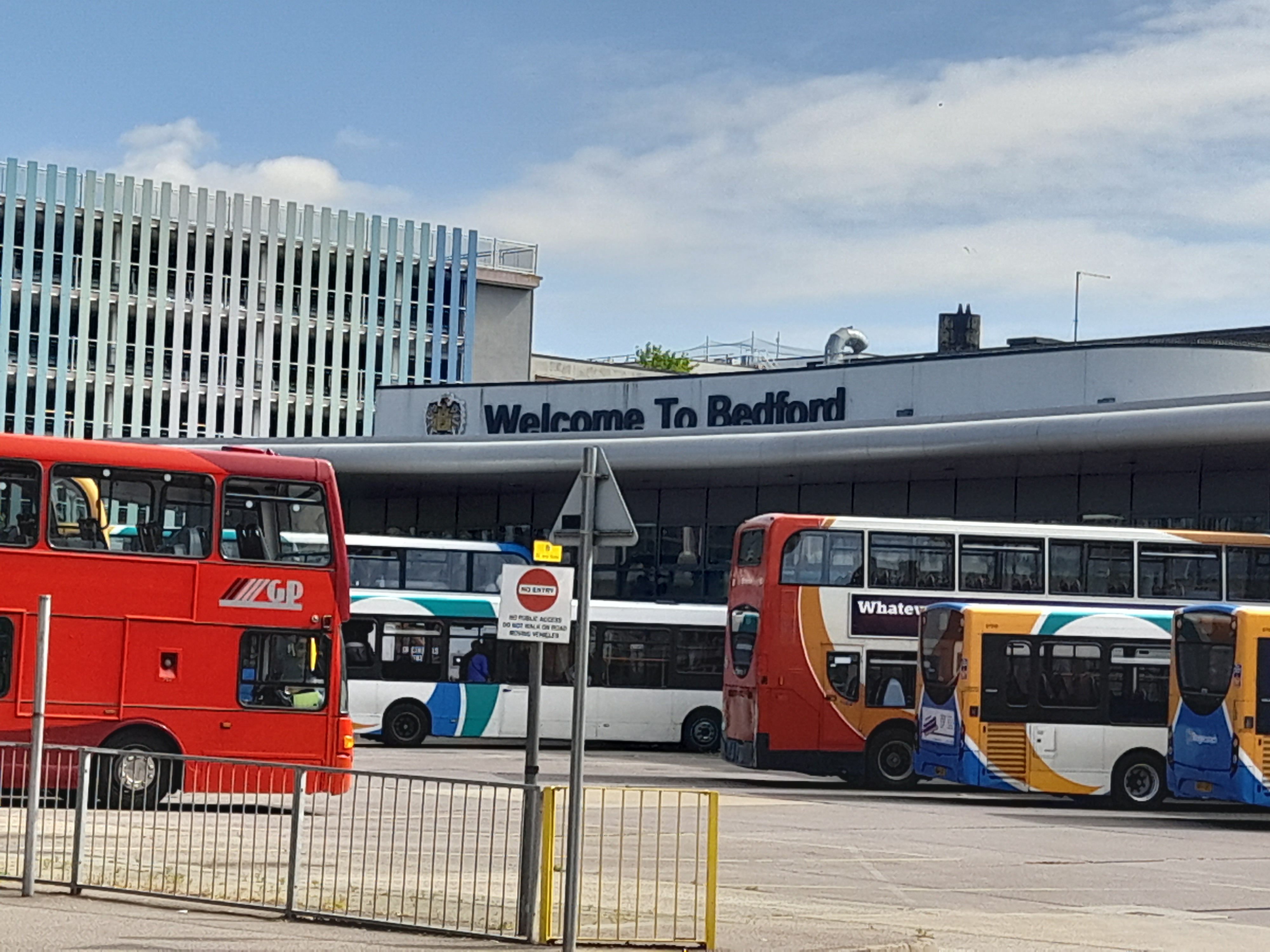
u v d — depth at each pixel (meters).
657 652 39.84
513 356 116.44
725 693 32.34
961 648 29.58
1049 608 30.09
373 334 112.12
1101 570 32.06
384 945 12.59
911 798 30.45
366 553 38.47
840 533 31.31
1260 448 36.59
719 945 13.33
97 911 13.34
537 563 12.86
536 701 13.04
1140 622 30.23
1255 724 27.38
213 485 22.66
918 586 31.41
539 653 12.91
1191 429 36.28
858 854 21.05
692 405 52.69
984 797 31.33
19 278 102.31
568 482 49.78
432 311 113.88
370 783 13.86
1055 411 39.16
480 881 14.73
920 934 14.38
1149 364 43.91
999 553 31.75
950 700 29.69
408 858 13.98
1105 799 31.11
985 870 20.12
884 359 48.78
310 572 22.89
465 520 54.75
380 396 59.62
